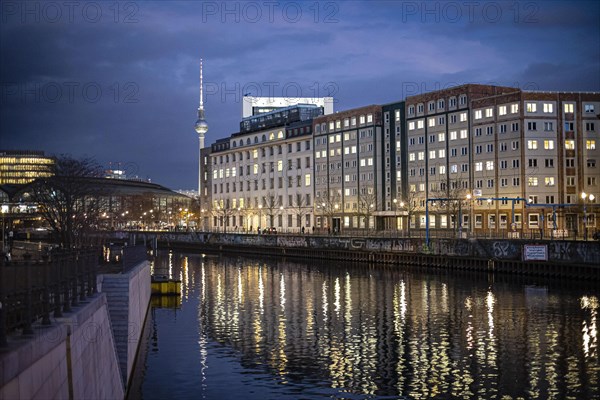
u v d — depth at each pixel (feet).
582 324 176.65
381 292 248.52
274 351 147.84
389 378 124.88
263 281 293.43
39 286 61.77
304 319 189.57
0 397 40.68
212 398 112.78
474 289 252.83
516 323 179.32
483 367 132.46
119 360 109.29
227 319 190.39
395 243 368.48
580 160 408.26
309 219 558.97
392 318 189.78
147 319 190.39
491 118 421.18
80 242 266.77
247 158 639.35
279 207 588.91
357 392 116.16
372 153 501.56
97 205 386.32
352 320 187.21
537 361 136.98
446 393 115.75
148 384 120.98
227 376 126.52
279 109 631.56
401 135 485.97
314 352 146.72
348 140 523.70
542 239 305.53
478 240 319.68
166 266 380.17
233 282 289.94
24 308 54.85
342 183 528.63
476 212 427.74
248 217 627.05
